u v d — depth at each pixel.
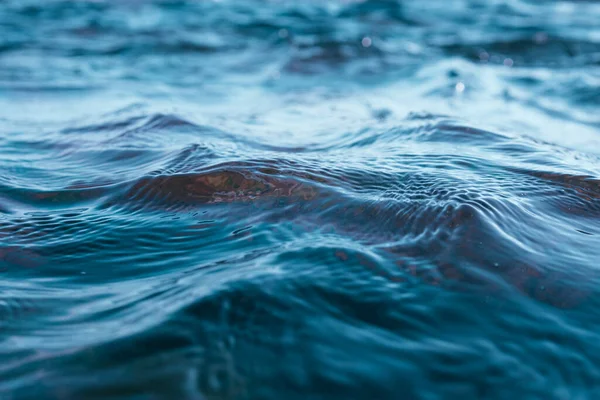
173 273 2.01
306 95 6.57
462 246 2.08
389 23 12.48
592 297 1.84
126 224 2.42
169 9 13.86
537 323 1.71
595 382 1.50
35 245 2.25
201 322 1.65
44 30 10.84
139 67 8.52
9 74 7.52
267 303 1.74
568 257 2.07
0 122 4.75
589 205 2.50
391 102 6.07
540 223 2.28
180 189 2.67
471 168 2.83
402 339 1.61
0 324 1.70
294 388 1.41
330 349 1.55
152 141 3.69
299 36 10.68
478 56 9.36
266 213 2.43
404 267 1.97
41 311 1.78
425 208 2.32
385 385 1.43
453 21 12.80
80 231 2.37
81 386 1.41
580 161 3.09
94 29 11.09
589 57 9.25
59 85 7.02
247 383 1.42
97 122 4.36
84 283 1.98
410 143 3.39
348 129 4.09
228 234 2.29
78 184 2.92
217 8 14.20
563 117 5.72
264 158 2.91
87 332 1.65
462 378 1.48
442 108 5.82
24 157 3.54
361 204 2.42
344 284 1.85
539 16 13.58
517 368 1.52
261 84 7.69
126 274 2.04
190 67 8.66
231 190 2.62
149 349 1.54
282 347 1.55
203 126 4.07
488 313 1.74
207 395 1.38
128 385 1.41
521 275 1.94
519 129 4.95
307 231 2.26
